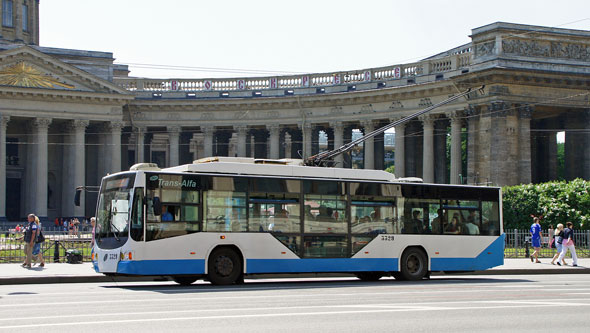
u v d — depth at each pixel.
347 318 18.34
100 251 30.20
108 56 87.00
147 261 28.88
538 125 74.12
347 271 32.47
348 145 41.03
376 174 34.00
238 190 30.86
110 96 81.94
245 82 83.69
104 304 21.67
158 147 106.00
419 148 78.25
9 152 87.25
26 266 37.91
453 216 35.22
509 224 56.59
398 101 74.12
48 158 87.38
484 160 64.75
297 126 82.62
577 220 53.62
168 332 15.94
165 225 29.38
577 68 64.44
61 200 87.38
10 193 87.62
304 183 32.09
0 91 78.12
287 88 81.94
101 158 83.88
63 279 32.62
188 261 29.61
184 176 29.98
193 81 85.12
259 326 16.94
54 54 85.25
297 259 31.50
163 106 84.44
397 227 33.81
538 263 44.62
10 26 96.94
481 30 63.88
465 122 73.38
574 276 37.66
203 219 30.08
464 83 65.38
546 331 16.56
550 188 55.50
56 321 17.61
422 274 34.16
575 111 67.50
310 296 24.38
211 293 25.77
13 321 17.66
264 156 88.44
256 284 31.42
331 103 78.56
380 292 26.09
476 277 37.41
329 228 32.31
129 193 29.33
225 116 83.75
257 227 31.00
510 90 63.50
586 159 65.94
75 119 81.75
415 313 19.39
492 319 18.38
